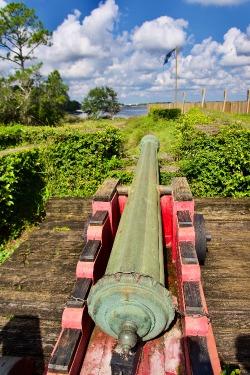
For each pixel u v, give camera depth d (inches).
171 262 149.6
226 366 109.4
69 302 97.8
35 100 1115.9
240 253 178.9
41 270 174.6
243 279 155.9
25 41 1162.6
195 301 94.3
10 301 150.6
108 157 343.9
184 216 131.4
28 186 271.3
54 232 219.3
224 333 124.0
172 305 75.9
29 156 273.6
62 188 293.6
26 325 135.6
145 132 679.1
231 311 134.8
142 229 102.0
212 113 671.1
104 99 1988.2
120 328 77.8
